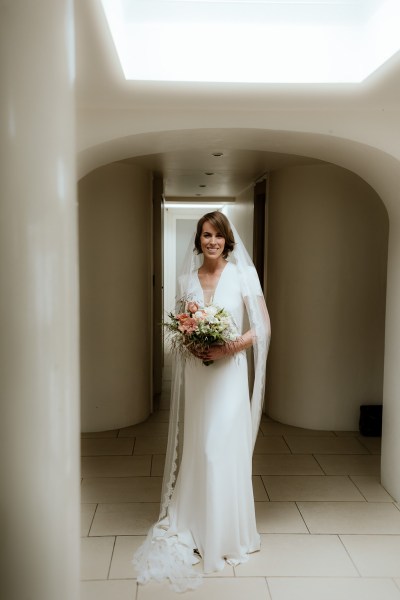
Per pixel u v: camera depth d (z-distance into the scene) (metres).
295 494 3.69
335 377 4.98
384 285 4.90
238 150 4.30
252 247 6.42
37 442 1.29
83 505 3.50
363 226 4.82
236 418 2.83
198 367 2.89
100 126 3.16
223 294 2.88
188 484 2.97
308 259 4.95
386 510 3.46
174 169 5.36
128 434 4.89
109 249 4.82
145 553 2.87
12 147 1.22
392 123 3.20
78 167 3.36
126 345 5.02
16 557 1.32
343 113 3.18
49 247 1.26
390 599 2.56
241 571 2.78
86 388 4.92
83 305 4.82
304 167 4.93
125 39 2.61
